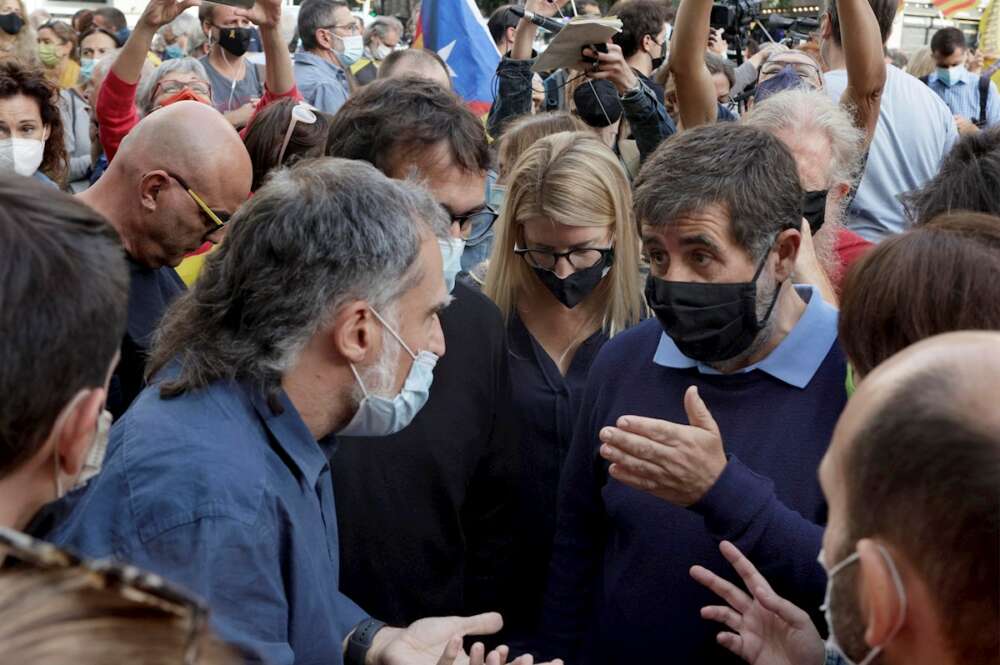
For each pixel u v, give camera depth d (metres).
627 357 2.31
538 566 2.75
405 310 1.77
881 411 1.02
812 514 2.01
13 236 1.16
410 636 1.93
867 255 1.66
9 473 1.22
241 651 1.51
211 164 2.70
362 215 1.71
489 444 2.48
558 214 2.71
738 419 2.10
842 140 2.85
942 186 2.29
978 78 8.12
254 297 1.69
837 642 1.12
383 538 2.30
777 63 4.50
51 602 0.67
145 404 1.70
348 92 7.00
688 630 2.04
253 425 1.69
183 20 7.56
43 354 1.17
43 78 3.74
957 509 0.95
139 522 1.54
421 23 6.68
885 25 4.25
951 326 1.53
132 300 2.74
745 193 2.00
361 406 1.79
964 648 0.99
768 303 2.07
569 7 7.44
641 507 2.11
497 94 5.18
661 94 4.68
